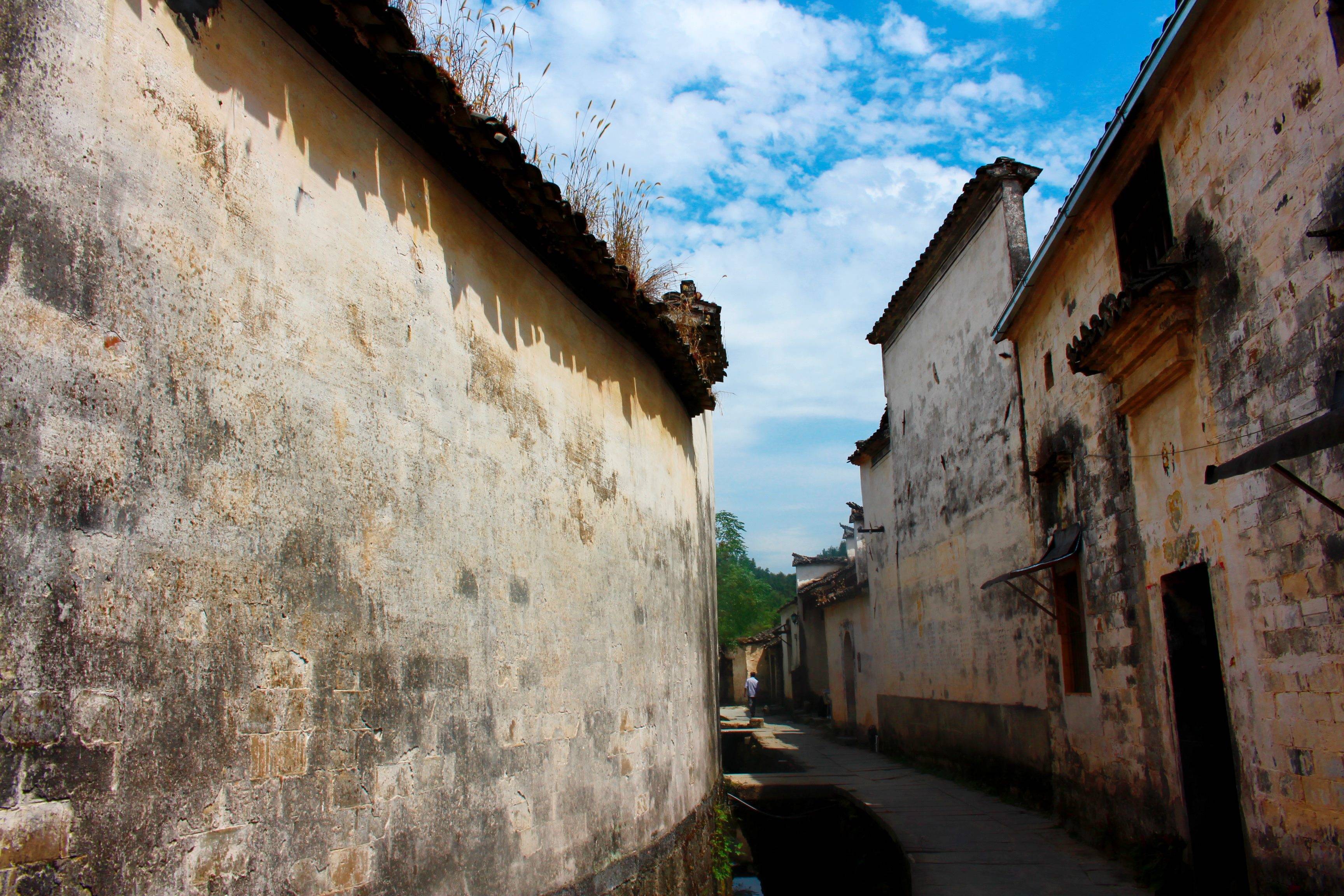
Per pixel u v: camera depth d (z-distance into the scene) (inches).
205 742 108.1
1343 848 199.0
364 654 138.0
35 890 87.4
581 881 201.6
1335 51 196.5
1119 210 318.7
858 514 866.8
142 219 107.7
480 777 165.5
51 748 90.6
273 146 132.0
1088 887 284.2
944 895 276.7
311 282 136.3
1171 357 269.1
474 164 179.2
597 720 223.0
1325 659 204.8
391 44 145.1
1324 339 201.9
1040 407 419.5
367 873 132.8
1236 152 236.7
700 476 403.9
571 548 219.1
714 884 319.9
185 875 103.6
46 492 93.0
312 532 130.0
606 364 258.4
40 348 94.1
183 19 117.3
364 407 145.0
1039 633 422.0
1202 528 263.3
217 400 115.8
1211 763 276.2
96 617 96.7
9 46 94.5
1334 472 199.3
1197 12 240.7
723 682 1579.7
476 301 185.8
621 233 287.9
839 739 854.5
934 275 606.2
